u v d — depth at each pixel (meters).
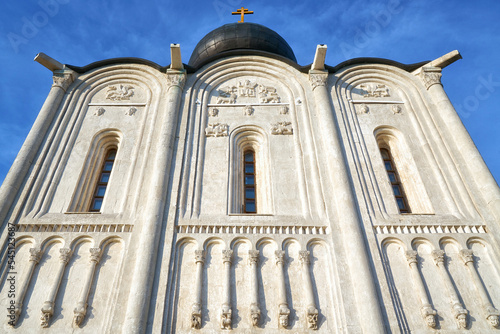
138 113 17.09
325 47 17.69
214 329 11.09
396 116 16.97
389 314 11.29
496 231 12.95
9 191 13.79
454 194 14.12
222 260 12.41
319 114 16.59
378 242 12.78
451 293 11.68
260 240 12.86
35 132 15.65
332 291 11.79
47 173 14.80
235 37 23.11
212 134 16.23
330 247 12.68
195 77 18.27
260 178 15.51
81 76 18.33
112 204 14.01
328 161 14.96
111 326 10.98
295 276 12.16
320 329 11.10
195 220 13.34
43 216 13.47
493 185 13.89
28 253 12.59
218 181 14.69
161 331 10.98
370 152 15.59
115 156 16.38
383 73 18.61
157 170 14.46
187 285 11.92
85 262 12.41
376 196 14.08
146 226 12.90
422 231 13.09
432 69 18.12
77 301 11.57
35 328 11.09
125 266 12.09
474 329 11.12
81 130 16.41
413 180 15.09
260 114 17.05
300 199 14.15
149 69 18.62
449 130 15.96
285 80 18.36
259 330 11.09
